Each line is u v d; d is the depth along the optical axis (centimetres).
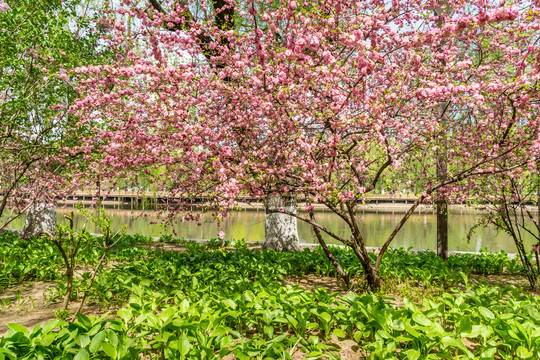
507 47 505
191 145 486
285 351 295
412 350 290
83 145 624
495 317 340
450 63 499
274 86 487
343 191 444
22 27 633
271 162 544
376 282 533
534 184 573
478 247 1280
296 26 443
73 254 414
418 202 529
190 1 612
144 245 1071
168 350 289
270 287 489
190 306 381
